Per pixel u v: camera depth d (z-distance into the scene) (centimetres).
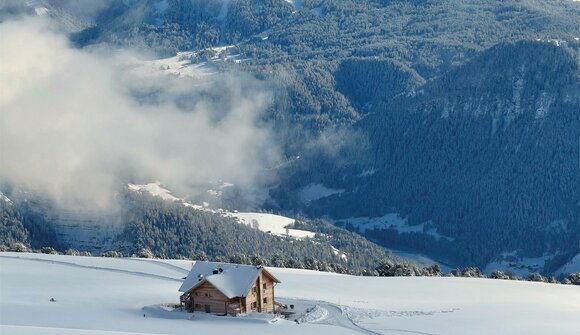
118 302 13875
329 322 12938
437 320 13375
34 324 11794
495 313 14225
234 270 13188
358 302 14988
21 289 15062
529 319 13700
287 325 12425
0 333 9944
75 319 12269
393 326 12756
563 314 14338
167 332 11444
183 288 13012
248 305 12988
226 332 11550
